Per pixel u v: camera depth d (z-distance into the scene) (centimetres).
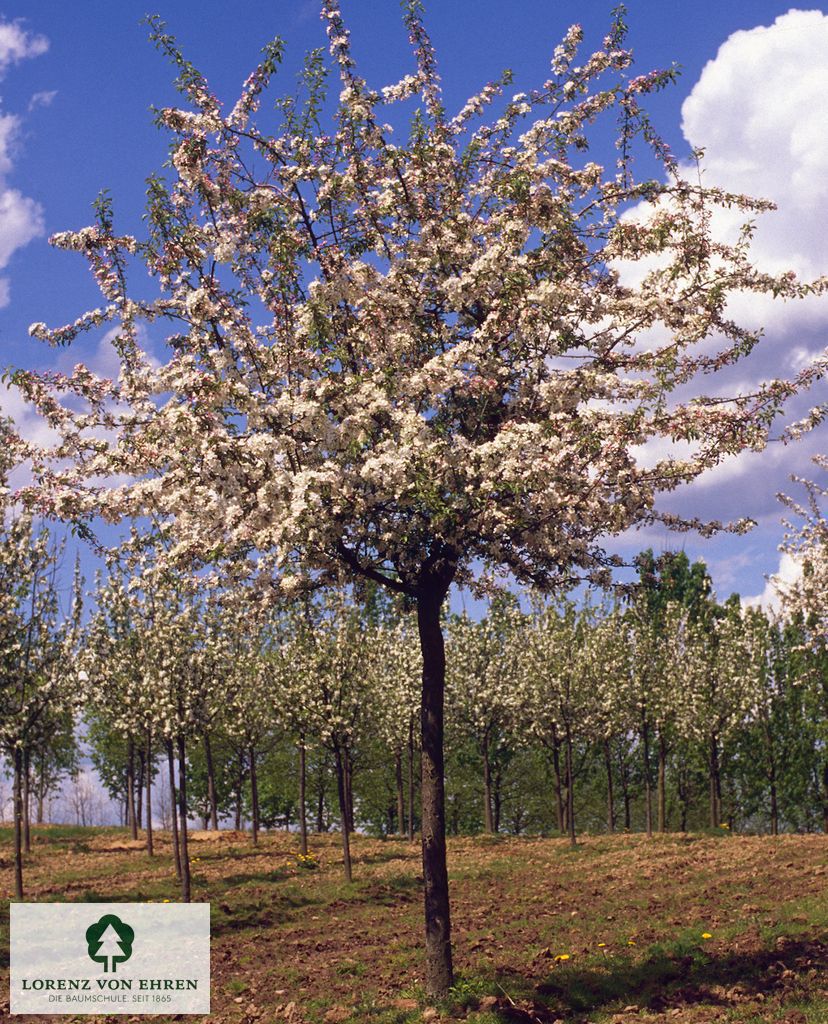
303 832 3328
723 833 3675
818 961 1209
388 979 1390
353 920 2128
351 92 1187
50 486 1174
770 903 1689
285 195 1172
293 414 1090
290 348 1175
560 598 3781
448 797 5319
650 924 1622
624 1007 1117
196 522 1163
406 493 1107
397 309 1202
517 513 1134
